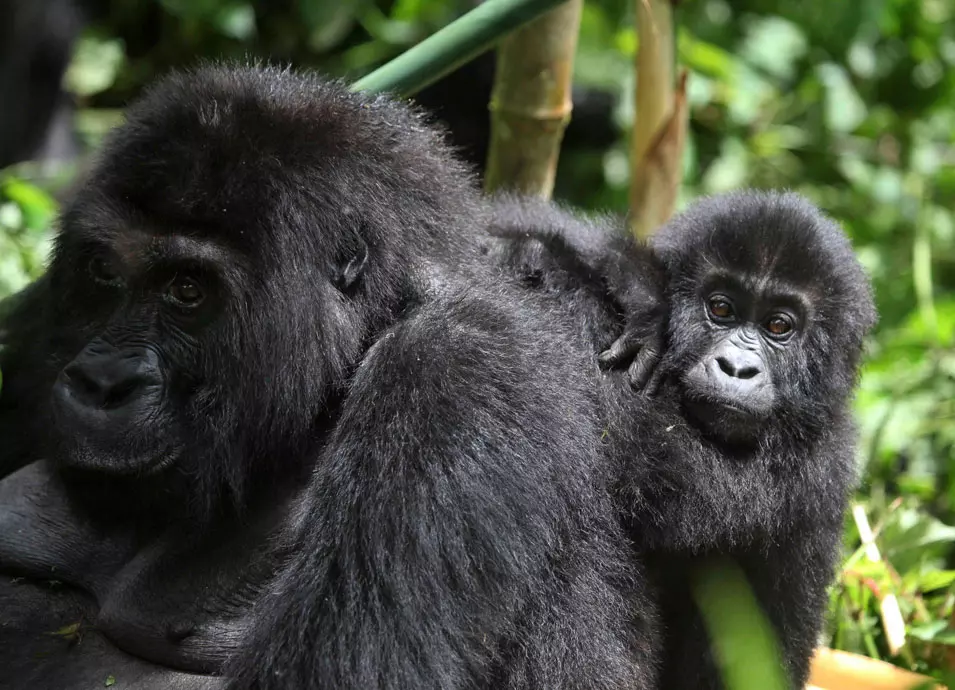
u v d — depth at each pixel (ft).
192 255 18.94
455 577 18.03
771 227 24.99
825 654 25.05
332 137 20.13
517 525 18.56
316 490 18.80
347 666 17.48
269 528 20.04
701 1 50.01
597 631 19.71
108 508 20.30
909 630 25.49
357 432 18.71
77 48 50.06
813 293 24.70
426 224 20.85
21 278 30.63
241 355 19.19
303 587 18.01
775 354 24.32
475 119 49.26
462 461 18.38
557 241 24.16
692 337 24.41
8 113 47.44
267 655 17.74
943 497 32.81
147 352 19.20
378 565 17.84
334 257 19.72
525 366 19.63
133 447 18.99
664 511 22.26
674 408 23.62
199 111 19.45
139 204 19.13
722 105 48.57
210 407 19.36
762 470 23.35
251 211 19.02
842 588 26.66
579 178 48.19
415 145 21.54
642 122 28.91
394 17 48.03
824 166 49.19
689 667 22.39
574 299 23.65
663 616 22.59
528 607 18.97
